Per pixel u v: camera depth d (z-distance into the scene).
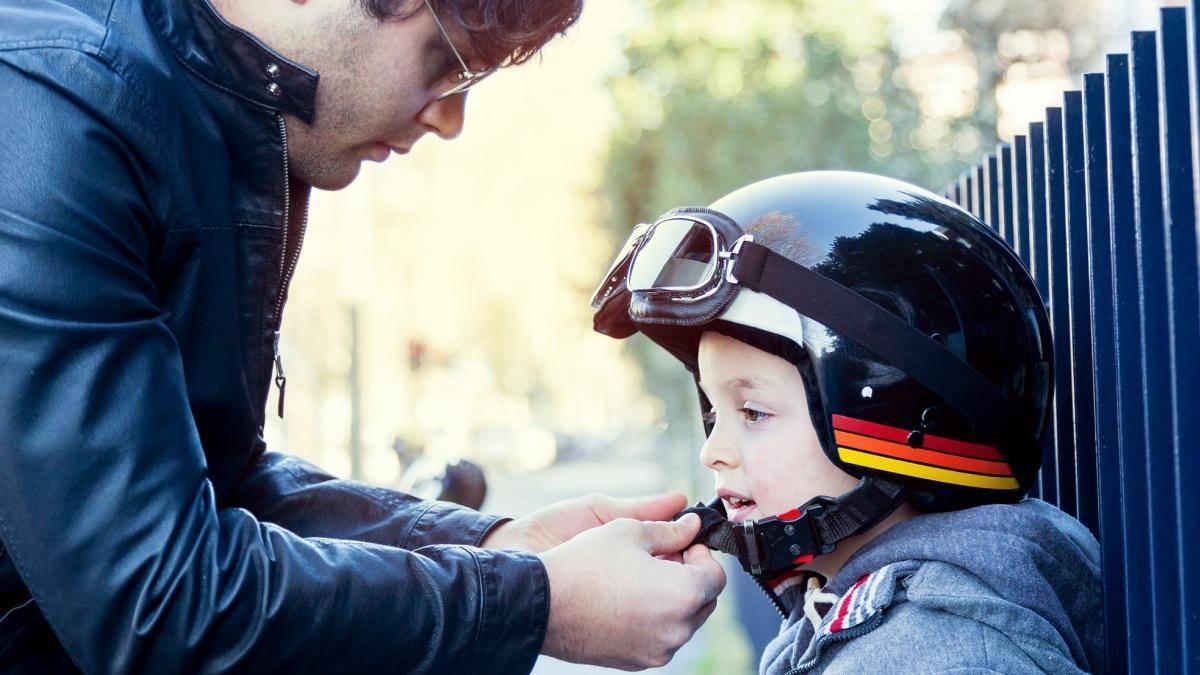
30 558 1.46
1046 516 1.81
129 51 1.61
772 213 1.81
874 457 1.73
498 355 19.61
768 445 1.82
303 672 1.53
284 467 2.27
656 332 2.06
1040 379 1.85
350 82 1.78
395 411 13.66
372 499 2.21
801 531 1.78
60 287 1.46
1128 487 1.75
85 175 1.51
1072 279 2.07
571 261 14.51
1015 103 9.02
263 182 1.83
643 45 10.06
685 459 11.18
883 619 1.66
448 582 1.60
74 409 1.45
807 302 1.74
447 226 16.16
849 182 1.86
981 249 1.83
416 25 1.76
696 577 1.77
